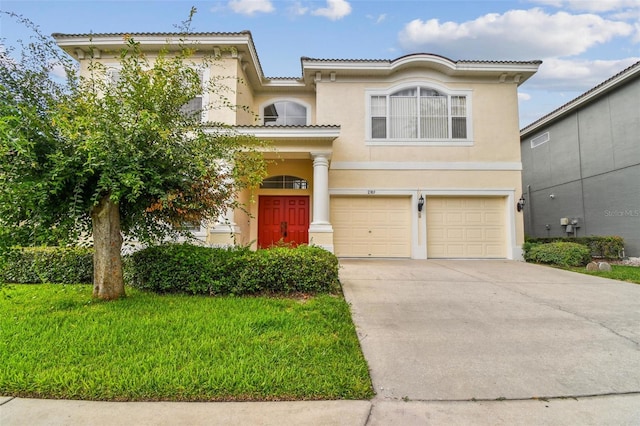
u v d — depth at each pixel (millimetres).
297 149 9477
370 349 3463
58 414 2297
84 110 4520
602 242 10281
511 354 3379
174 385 2568
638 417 2389
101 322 3871
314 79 11148
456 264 9250
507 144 10875
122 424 2199
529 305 5023
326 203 9594
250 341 3377
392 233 10820
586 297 5492
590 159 11906
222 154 5266
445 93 10984
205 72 9906
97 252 4961
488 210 10883
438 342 3652
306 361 3012
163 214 5184
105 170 4199
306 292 5422
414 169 10773
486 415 2385
